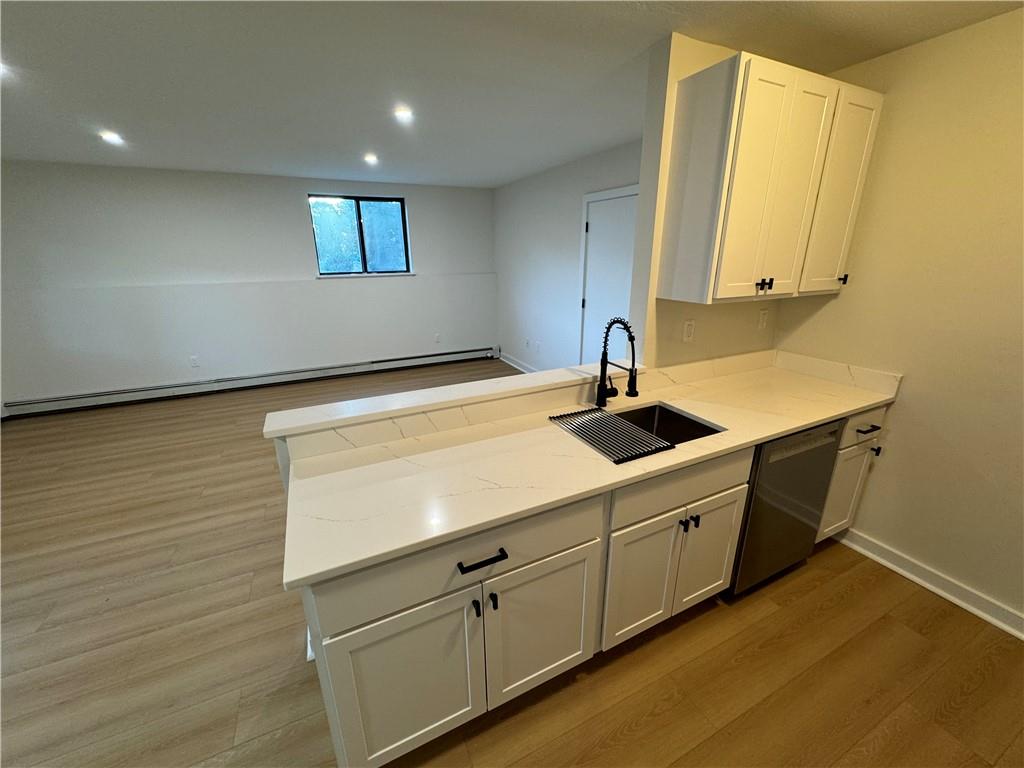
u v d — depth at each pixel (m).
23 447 3.42
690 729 1.38
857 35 1.69
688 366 2.20
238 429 3.78
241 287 4.69
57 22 1.53
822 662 1.60
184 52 1.77
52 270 3.98
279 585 2.00
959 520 1.83
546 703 1.46
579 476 1.31
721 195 1.60
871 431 2.01
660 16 1.55
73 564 2.13
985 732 1.36
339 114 2.58
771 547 1.84
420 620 1.10
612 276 3.75
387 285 5.42
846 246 2.02
